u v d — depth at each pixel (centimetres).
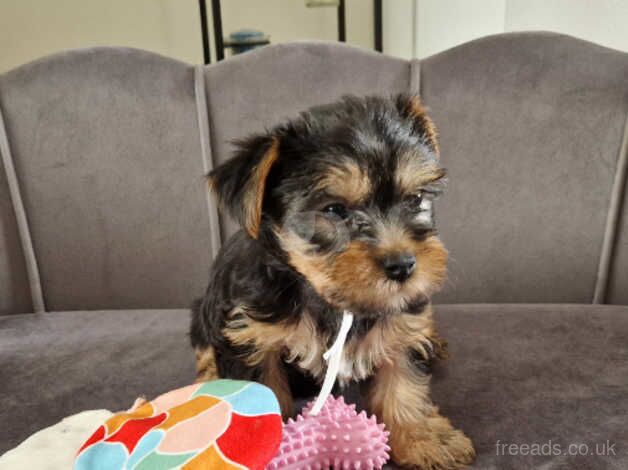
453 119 51
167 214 54
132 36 110
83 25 107
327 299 27
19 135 52
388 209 28
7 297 55
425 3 84
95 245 55
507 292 55
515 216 53
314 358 31
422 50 87
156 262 56
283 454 27
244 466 22
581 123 50
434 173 30
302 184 29
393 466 31
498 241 53
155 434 24
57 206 54
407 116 32
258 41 103
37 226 54
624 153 50
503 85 50
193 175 54
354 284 26
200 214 55
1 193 53
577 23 57
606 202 51
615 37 54
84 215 54
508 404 36
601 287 53
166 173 54
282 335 31
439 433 32
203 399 26
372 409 33
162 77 52
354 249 27
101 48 52
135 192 54
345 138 29
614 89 49
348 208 28
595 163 51
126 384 41
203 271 56
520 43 50
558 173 51
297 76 52
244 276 32
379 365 33
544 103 50
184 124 53
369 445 28
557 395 37
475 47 51
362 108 31
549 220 52
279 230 29
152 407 27
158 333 48
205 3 98
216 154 53
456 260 54
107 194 54
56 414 38
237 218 29
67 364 43
